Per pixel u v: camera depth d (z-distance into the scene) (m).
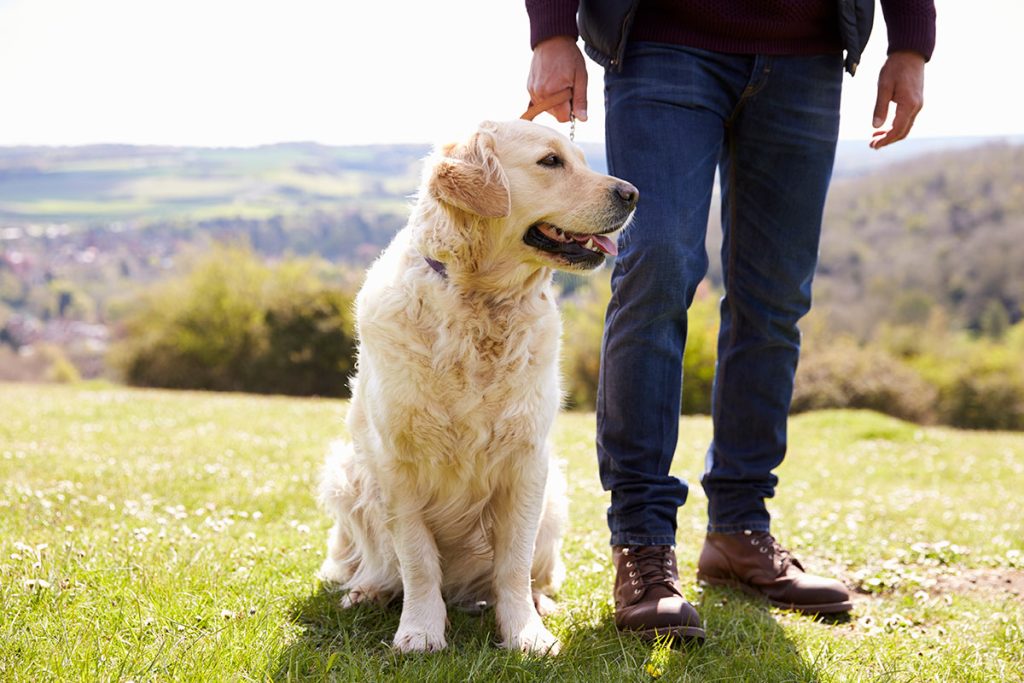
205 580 3.26
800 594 3.44
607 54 3.19
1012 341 36.78
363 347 3.06
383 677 2.49
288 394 32.72
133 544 3.76
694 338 28.22
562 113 3.27
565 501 3.60
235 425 10.41
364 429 3.21
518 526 3.07
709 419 15.34
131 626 2.75
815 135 3.33
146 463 6.84
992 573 4.40
